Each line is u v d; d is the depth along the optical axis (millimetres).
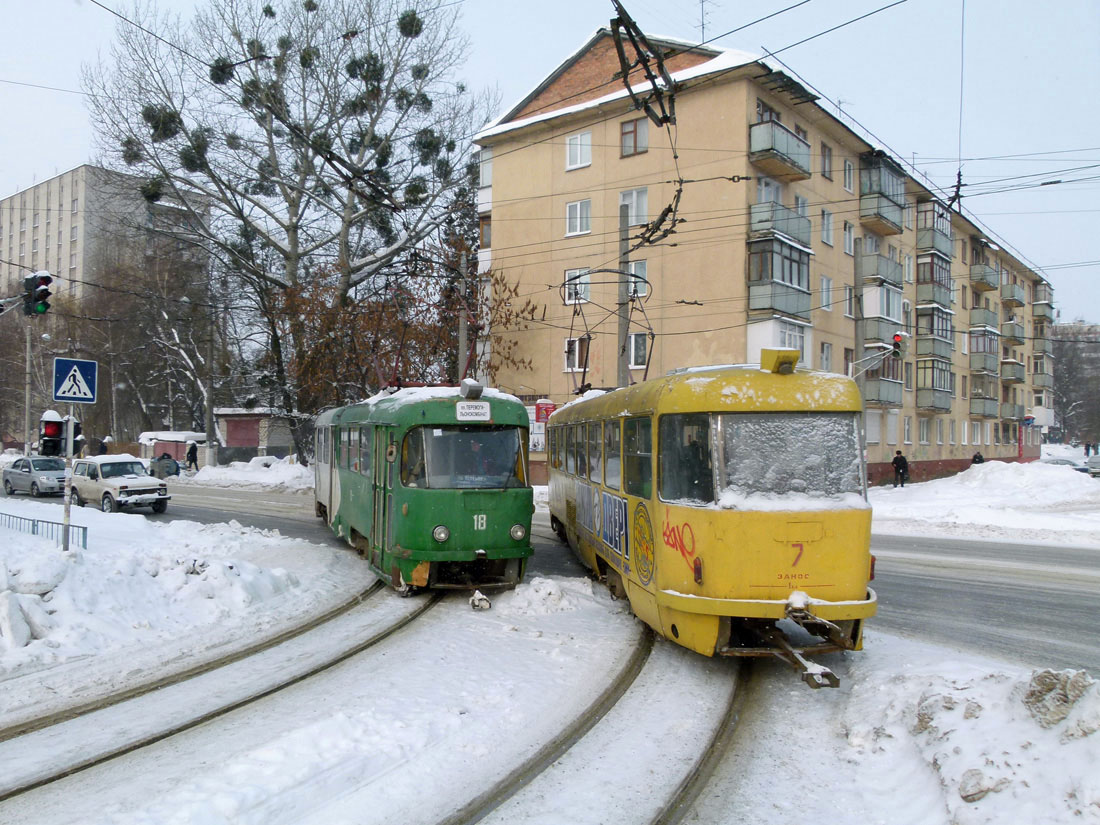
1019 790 4094
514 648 7977
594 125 29828
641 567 8070
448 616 9430
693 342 27562
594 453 10820
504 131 31625
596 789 4797
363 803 4477
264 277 31344
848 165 33250
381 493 11141
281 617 9211
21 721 5875
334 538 16547
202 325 44438
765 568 6633
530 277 31453
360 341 28844
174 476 36906
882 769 5004
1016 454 56094
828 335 31500
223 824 4164
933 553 15773
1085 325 90688
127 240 42938
